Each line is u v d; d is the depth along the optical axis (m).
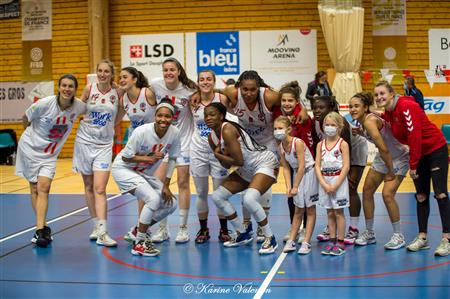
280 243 6.07
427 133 5.48
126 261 5.41
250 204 5.54
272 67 14.75
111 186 10.62
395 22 14.49
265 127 6.12
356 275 4.79
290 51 14.70
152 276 4.88
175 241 6.25
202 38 14.91
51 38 15.73
